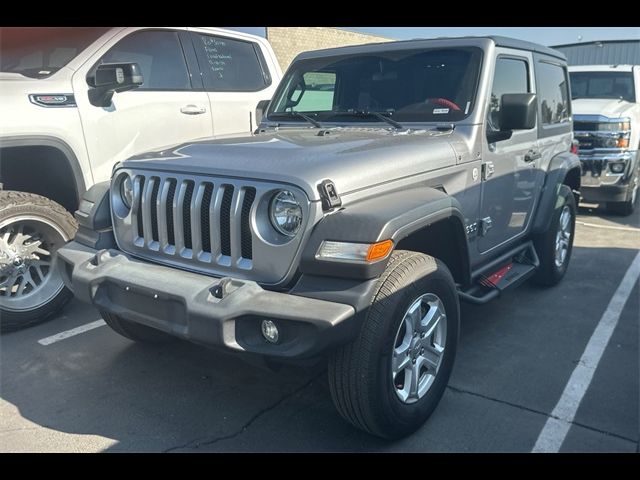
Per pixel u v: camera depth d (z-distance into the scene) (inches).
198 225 118.9
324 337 99.0
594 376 149.9
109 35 200.1
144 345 167.8
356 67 169.9
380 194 118.5
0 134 167.9
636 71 375.9
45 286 183.0
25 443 122.4
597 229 318.0
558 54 206.5
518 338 173.0
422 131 148.2
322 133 144.3
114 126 195.6
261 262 111.0
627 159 327.6
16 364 157.1
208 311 104.0
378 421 113.4
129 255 135.3
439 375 128.5
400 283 110.7
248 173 112.5
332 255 104.2
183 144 141.2
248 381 148.3
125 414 133.3
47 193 198.1
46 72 188.4
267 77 253.1
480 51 154.6
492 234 164.9
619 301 203.6
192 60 224.1
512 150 168.2
